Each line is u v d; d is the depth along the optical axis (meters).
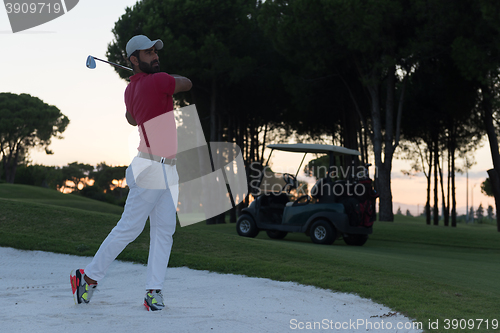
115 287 4.00
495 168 16.89
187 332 2.45
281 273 4.62
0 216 7.58
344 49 16.33
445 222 24.80
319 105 20.20
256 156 25.81
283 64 21.06
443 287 4.07
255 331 2.56
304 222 9.73
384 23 14.95
